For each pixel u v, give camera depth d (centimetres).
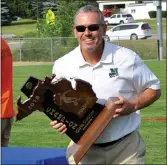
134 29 4091
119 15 5097
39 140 974
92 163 412
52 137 1002
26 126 1102
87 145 376
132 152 406
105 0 5888
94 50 401
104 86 404
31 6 2572
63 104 376
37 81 371
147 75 414
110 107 382
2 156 346
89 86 380
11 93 573
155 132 1038
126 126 409
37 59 3072
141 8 6212
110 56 405
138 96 405
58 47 3064
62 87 374
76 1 2897
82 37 401
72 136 383
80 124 382
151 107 1365
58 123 380
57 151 368
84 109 380
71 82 400
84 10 403
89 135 379
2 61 561
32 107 371
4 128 573
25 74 2359
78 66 408
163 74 2267
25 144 941
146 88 416
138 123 415
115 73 405
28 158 343
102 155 409
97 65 404
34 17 2803
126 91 411
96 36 399
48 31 3042
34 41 3089
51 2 2803
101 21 401
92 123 383
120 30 4119
